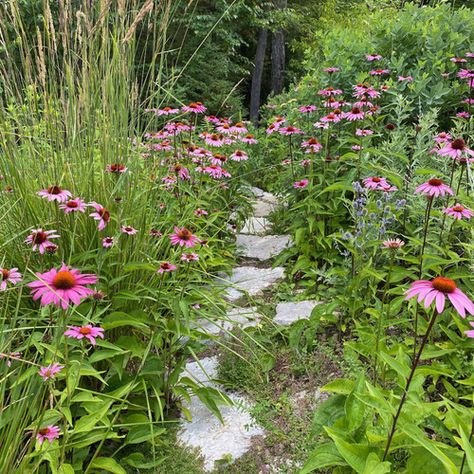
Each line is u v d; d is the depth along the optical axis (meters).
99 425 1.96
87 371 1.85
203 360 2.66
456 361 2.10
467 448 1.23
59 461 1.73
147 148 2.74
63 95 2.40
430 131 3.30
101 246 2.09
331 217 3.46
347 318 2.64
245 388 2.39
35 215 2.26
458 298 1.24
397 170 3.29
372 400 1.50
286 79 15.17
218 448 2.07
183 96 8.29
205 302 2.49
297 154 4.43
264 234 4.23
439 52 4.07
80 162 2.39
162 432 1.99
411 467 1.47
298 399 2.28
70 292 1.49
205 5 10.01
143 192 2.43
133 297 2.12
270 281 3.40
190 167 3.83
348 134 3.95
